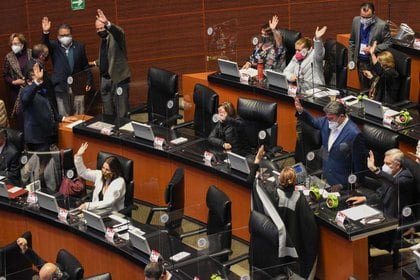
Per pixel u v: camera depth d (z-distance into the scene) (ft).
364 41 40.37
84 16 46.11
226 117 35.37
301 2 49.29
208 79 41.88
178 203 33.24
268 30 41.55
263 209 29.68
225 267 28.45
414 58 41.45
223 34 44.34
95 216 32.37
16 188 36.27
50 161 36.19
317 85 38.68
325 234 29.73
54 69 41.68
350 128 31.71
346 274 29.25
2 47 44.88
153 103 39.27
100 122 39.55
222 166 34.55
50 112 39.17
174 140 37.17
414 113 35.94
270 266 29.04
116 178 33.91
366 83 40.19
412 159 31.50
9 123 44.68
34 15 45.29
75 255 33.65
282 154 35.55
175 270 28.99
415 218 29.32
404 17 45.14
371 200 30.04
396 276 29.37
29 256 32.14
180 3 47.47
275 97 39.04
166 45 47.85
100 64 39.52
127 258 31.12
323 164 32.40
